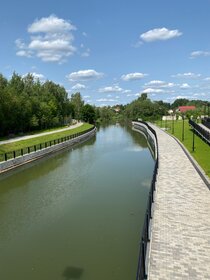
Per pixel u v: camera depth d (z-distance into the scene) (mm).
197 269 7895
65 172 25938
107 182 21875
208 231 10219
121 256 10891
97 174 24719
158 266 8055
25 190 20344
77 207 16469
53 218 14930
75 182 22203
